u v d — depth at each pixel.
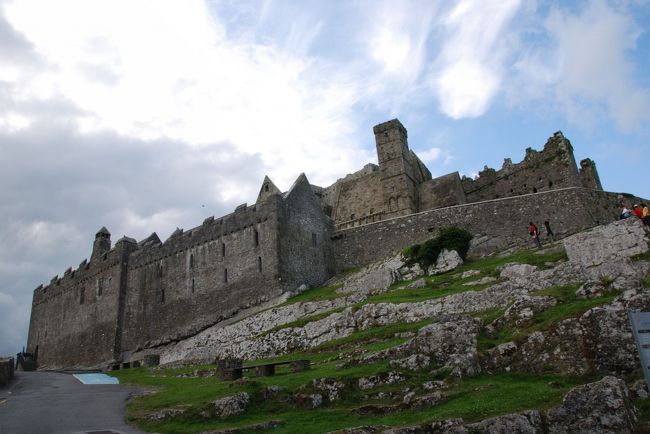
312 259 58.56
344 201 80.06
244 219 58.66
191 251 62.69
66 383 33.25
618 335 17.59
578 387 15.07
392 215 71.94
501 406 15.82
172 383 30.83
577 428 14.49
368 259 59.09
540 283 29.56
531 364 18.92
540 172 65.75
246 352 39.91
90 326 71.50
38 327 84.31
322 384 20.52
